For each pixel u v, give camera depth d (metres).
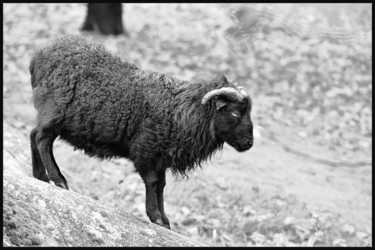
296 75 40.56
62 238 14.09
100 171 25.73
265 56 41.78
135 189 25.41
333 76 41.41
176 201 25.69
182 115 16.30
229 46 42.06
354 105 39.00
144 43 41.25
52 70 16.30
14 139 21.70
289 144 33.22
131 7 47.41
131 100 16.20
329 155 33.03
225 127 16.42
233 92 16.25
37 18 42.66
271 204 26.70
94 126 16.20
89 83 16.14
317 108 37.47
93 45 16.72
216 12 47.69
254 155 30.62
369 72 43.00
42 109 16.28
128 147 16.48
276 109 36.50
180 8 47.94
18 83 32.84
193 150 16.62
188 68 38.66
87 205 15.12
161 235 15.42
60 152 25.91
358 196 29.08
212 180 27.08
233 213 25.72
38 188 14.77
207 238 24.20
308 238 25.20
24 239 13.62
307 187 28.77
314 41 44.97
